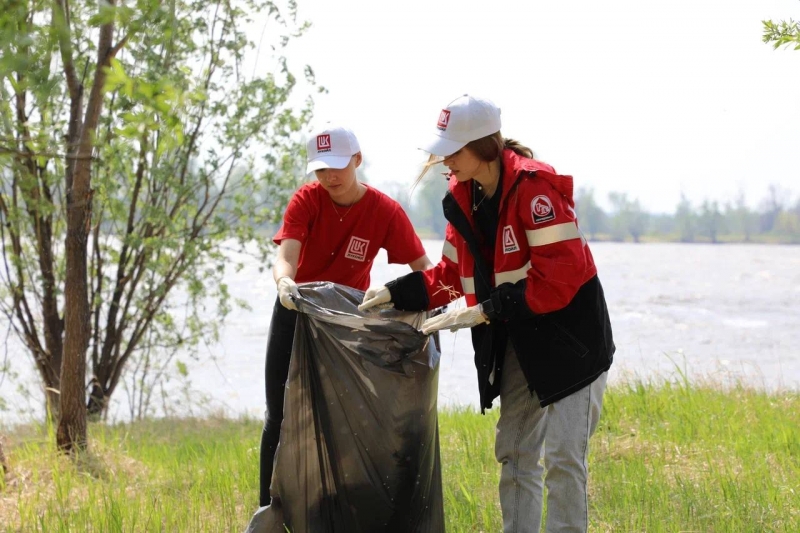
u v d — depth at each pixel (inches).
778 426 269.4
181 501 201.8
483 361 152.6
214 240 423.8
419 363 153.9
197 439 343.3
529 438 154.8
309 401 155.3
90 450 257.8
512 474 155.6
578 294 143.4
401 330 152.8
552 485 145.3
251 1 388.5
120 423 394.9
